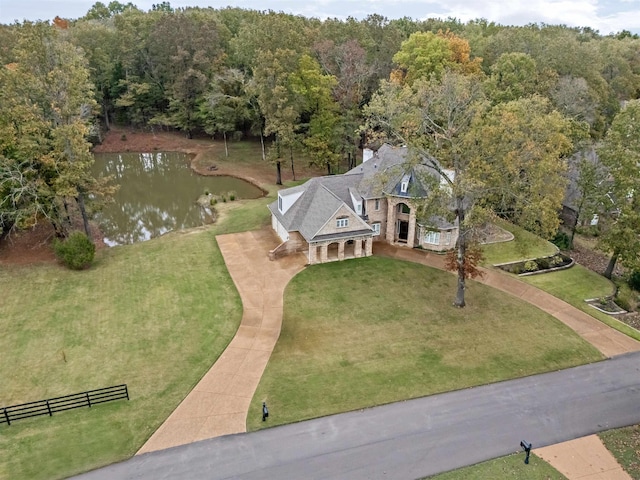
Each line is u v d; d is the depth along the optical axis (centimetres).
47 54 4147
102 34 8931
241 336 3256
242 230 5050
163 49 8588
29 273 4062
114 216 5791
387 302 3716
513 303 3756
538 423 2562
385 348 3162
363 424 2520
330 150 6781
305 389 2769
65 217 4878
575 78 6988
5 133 4141
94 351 3072
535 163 3181
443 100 3581
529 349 3197
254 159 7988
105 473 2206
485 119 3778
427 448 2377
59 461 2264
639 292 4275
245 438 2417
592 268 4675
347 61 6800
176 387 2770
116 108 9381
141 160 8238
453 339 3281
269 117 6388
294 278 4041
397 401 2695
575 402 2728
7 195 4225
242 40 8281
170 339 3206
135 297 3712
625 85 8775
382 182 3706
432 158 3562
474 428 2516
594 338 3347
